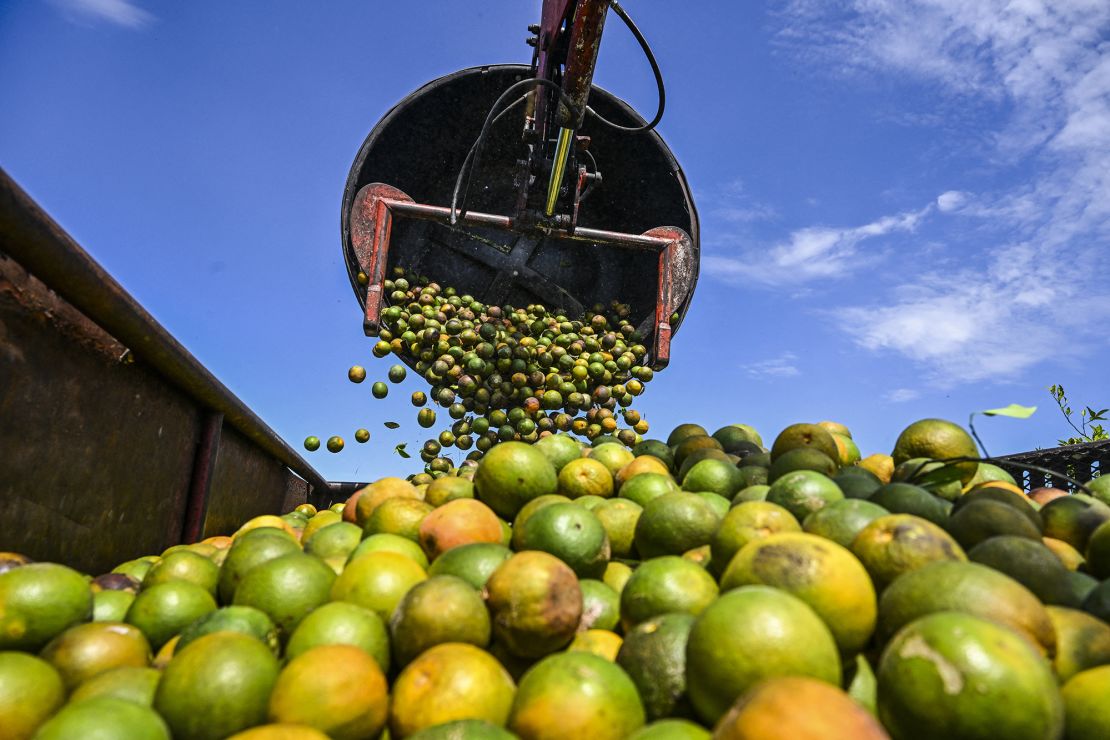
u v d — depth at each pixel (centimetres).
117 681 226
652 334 861
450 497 398
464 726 197
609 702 204
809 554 232
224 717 208
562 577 262
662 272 791
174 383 469
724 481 395
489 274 885
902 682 185
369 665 226
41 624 261
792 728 157
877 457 444
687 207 852
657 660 223
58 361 348
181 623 289
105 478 400
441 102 823
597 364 750
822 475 341
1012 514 285
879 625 231
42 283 327
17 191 279
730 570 249
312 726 207
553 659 220
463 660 226
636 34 574
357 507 411
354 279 782
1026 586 248
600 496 414
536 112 703
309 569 292
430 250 872
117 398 405
